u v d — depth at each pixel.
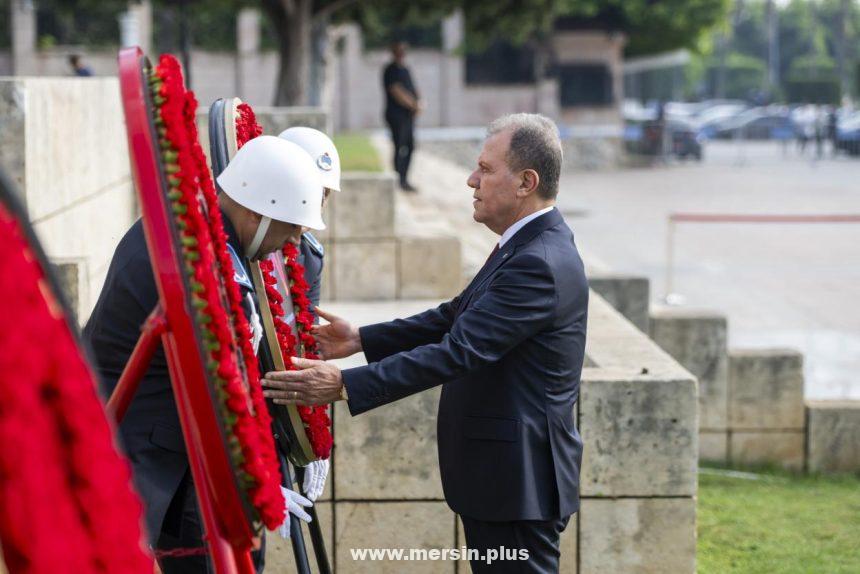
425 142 33.09
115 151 8.34
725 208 23.97
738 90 92.00
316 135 4.58
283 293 3.73
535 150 3.60
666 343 8.33
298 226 3.37
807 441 8.23
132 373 2.82
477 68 37.84
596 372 5.08
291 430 3.57
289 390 3.43
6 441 1.44
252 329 3.27
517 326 3.49
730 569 5.67
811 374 10.29
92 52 31.67
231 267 2.98
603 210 23.86
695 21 37.53
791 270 16.03
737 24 102.25
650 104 63.28
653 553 5.00
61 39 32.03
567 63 38.72
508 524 3.57
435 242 9.77
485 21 21.70
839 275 15.59
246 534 2.78
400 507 5.02
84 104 7.16
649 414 4.93
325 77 19.97
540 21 22.00
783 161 40.22
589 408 4.92
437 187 16.72
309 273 4.53
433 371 3.46
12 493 1.44
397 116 14.98
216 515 2.77
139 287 3.20
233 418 2.68
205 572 3.45
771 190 28.28
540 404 3.57
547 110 37.53
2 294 1.46
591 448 4.94
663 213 23.22
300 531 3.61
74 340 1.61
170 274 2.59
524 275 3.52
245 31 34.03
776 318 12.75
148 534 3.15
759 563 5.78
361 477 4.99
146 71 2.77
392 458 4.98
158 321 2.75
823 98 65.31
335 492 4.99
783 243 18.94
